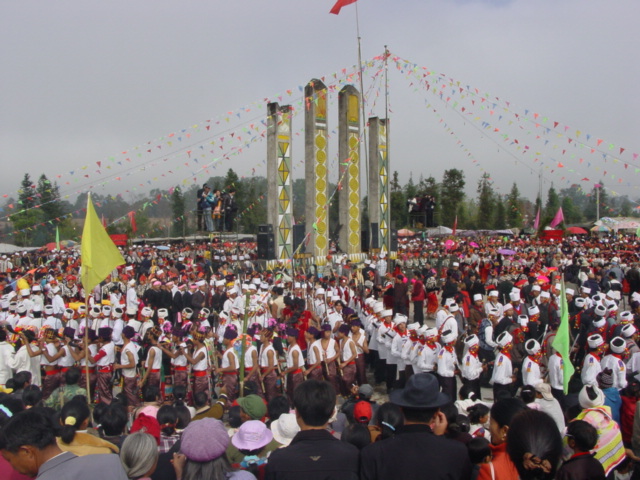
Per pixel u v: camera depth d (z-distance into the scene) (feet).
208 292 68.49
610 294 60.08
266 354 39.42
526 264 103.19
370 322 51.16
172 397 32.71
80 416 18.99
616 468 23.85
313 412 15.67
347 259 100.12
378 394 45.85
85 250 31.60
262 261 95.04
